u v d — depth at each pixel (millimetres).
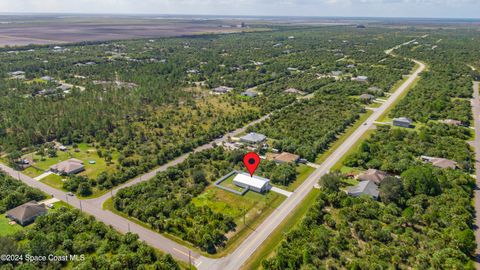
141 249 77375
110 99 194875
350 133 157000
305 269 71750
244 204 100125
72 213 90938
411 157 125375
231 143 144875
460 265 70875
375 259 74125
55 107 177000
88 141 145000
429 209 93938
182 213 92438
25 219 89500
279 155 130375
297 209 97938
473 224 89812
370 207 94625
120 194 101625
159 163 126438
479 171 119562
